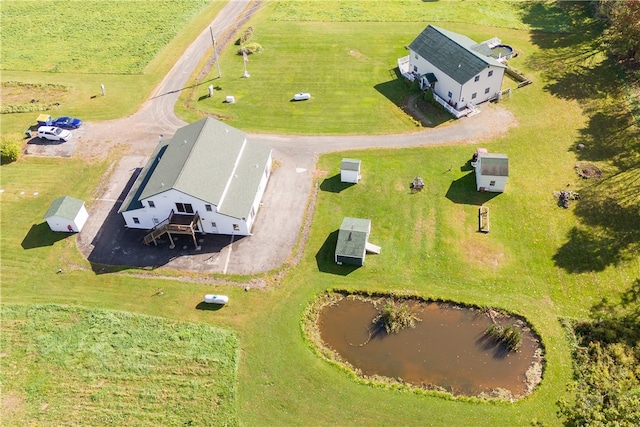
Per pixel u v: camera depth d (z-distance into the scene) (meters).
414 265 47.91
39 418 37.56
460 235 50.38
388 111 66.44
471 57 64.12
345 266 48.12
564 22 84.38
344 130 63.69
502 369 40.50
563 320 43.06
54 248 50.97
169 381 39.72
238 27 86.94
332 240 50.31
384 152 60.09
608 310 43.66
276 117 66.31
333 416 37.53
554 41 79.50
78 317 44.66
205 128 54.81
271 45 81.44
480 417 37.22
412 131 63.03
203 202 48.41
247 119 66.12
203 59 78.69
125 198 55.72
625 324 42.22
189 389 39.22
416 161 58.66
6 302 46.12
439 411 37.66
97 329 43.53
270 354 41.56
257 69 75.94
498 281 46.38
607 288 45.34
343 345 42.47
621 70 71.81
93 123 66.50
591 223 50.84
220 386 39.38
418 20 86.81
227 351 41.72
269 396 38.81
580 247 48.78
